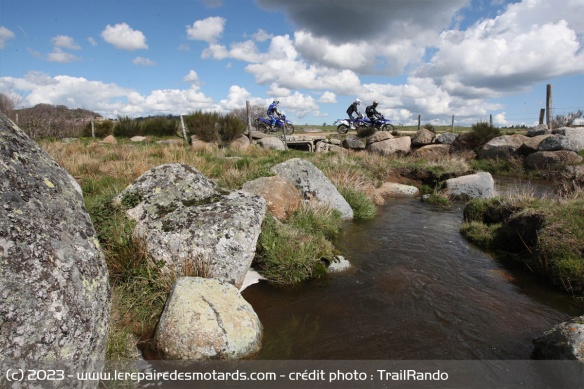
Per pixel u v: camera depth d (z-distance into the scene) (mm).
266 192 7055
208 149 14273
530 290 4957
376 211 9352
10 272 1922
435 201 10508
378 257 6125
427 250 6496
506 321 4164
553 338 3355
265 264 5285
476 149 17828
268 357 3465
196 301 3572
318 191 8391
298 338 3795
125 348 3230
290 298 4672
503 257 6160
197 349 3279
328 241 6398
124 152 11750
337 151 17938
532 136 17516
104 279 2486
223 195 5250
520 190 11508
